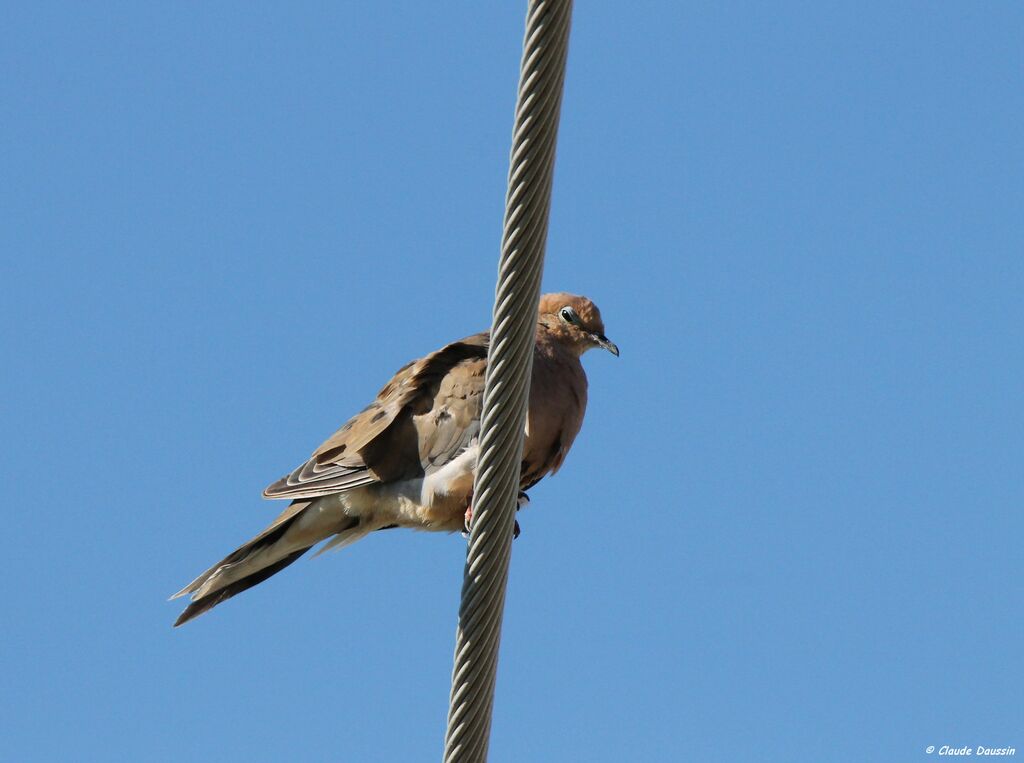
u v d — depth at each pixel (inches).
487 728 316.2
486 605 311.4
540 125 291.9
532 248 297.9
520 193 295.3
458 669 313.4
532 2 287.7
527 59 289.9
